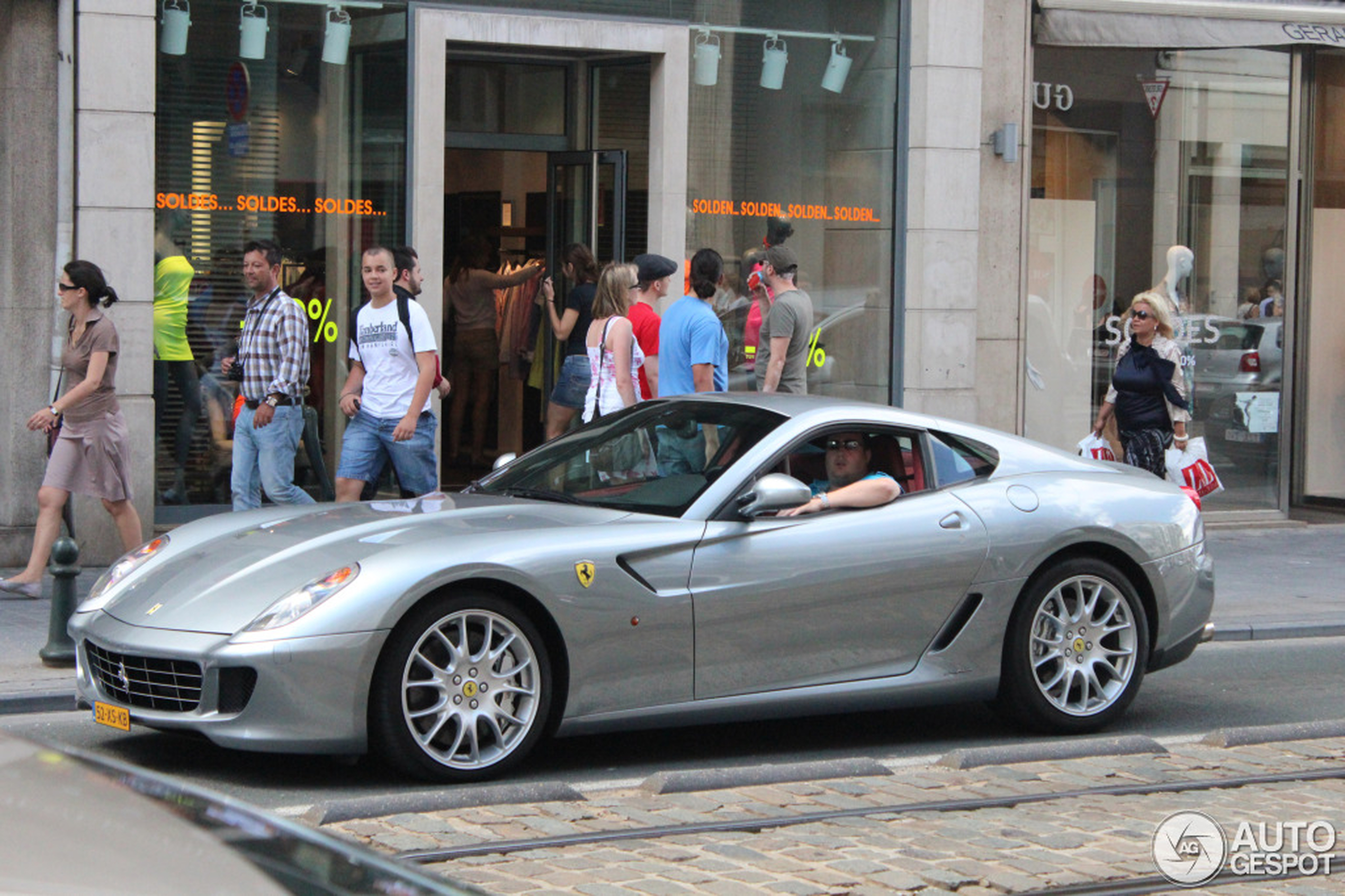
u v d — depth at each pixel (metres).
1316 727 12.12
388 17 20.78
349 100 20.70
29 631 15.09
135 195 18.94
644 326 19.16
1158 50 25.27
